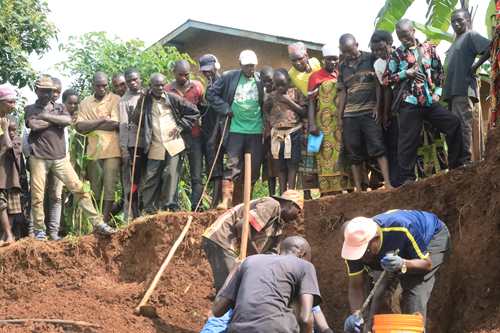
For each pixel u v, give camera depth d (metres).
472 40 9.23
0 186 10.07
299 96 10.23
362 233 6.73
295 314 6.52
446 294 8.05
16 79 14.27
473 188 8.18
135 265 10.04
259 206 7.92
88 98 10.89
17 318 8.71
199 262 9.70
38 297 9.56
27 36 14.62
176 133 10.37
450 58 9.39
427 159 9.50
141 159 10.57
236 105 10.32
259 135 10.36
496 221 7.70
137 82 10.63
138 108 10.39
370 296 6.82
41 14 14.68
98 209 11.04
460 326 7.72
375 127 9.38
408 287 7.04
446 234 7.20
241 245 7.72
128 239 10.20
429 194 8.60
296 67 10.36
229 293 6.43
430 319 8.08
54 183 10.48
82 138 11.41
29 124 10.09
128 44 14.91
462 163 9.07
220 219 8.17
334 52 10.01
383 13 11.43
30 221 10.85
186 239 9.80
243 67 10.35
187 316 9.10
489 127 8.43
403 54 9.00
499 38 8.35
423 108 8.98
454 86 9.23
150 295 9.24
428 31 10.94
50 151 10.14
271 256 6.45
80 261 10.05
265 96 10.36
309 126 9.95
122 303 9.23
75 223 11.54
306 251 6.86
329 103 9.88
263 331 6.11
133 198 10.70
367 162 9.86
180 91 10.72
